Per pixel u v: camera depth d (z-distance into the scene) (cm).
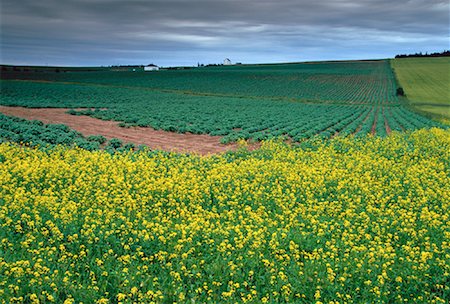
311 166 2030
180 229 1188
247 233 1212
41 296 866
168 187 1552
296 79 12594
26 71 13875
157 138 3231
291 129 3894
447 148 2625
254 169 1891
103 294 909
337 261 1065
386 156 2414
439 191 1608
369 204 1495
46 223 1164
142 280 946
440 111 6606
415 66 15250
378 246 1100
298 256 1064
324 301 930
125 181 1694
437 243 1198
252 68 17750
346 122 4566
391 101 8281
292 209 1439
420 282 989
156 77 13012
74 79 11606
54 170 1670
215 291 950
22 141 2594
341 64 17925
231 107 6181
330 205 1464
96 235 1143
